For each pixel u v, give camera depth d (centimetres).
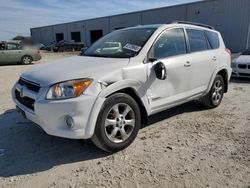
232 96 682
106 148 347
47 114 312
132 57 378
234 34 2555
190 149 367
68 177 303
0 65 1688
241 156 346
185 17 3017
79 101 311
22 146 382
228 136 411
